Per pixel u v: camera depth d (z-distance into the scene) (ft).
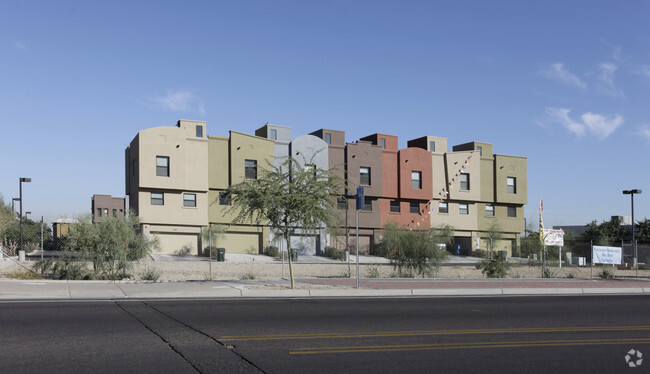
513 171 187.93
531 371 24.77
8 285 56.39
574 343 31.40
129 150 149.69
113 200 242.78
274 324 36.37
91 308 43.11
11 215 123.95
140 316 39.11
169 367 24.30
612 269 124.26
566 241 172.86
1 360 25.03
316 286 63.26
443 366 25.38
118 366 24.30
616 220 232.73
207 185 142.51
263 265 115.55
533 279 84.43
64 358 25.59
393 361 26.17
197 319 38.06
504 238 187.83
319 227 61.72
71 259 72.84
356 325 36.55
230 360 25.81
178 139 139.23
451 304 50.70
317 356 26.94
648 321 41.01
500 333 34.37
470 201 179.52
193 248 142.82
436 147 179.22
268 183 60.03
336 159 159.02
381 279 76.07
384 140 168.96
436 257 89.76
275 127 160.66
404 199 168.55
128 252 75.77
